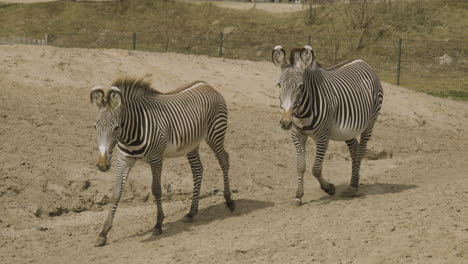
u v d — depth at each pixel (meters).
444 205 8.89
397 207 9.09
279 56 9.32
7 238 9.08
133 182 11.08
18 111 13.22
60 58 17.36
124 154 8.59
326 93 9.73
